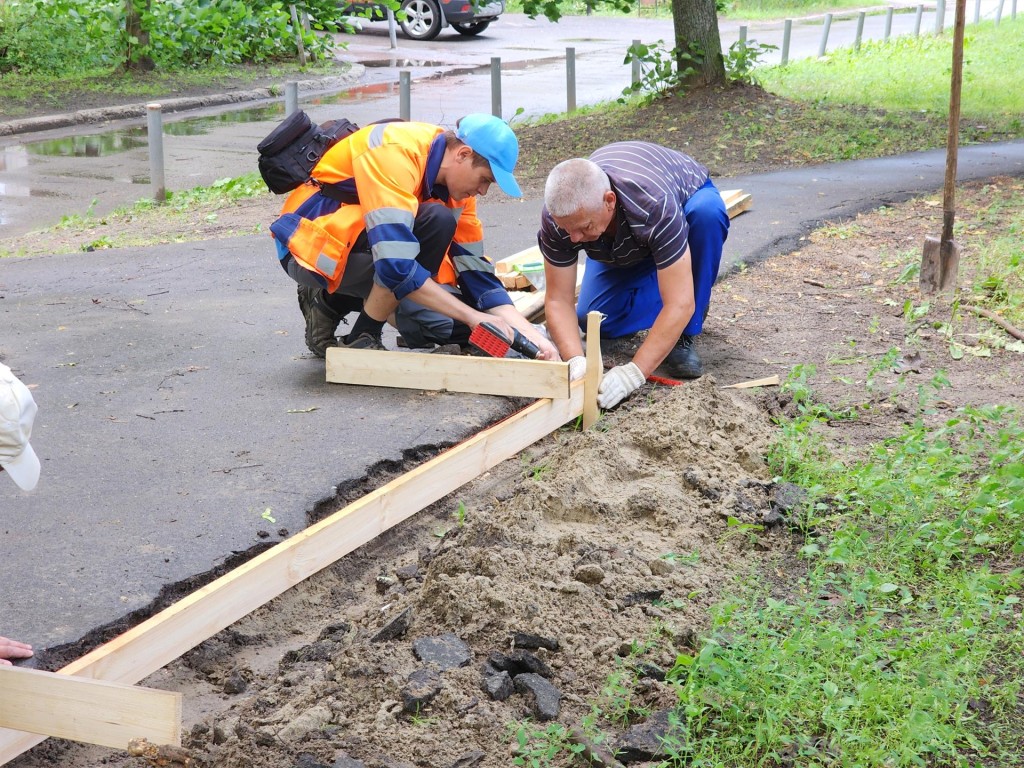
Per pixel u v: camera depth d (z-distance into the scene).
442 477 3.68
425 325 4.87
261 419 4.41
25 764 2.56
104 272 7.11
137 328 5.73
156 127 9.88
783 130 12.33
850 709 2.54
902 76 17.23
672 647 2.82
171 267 7.24
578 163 4.10
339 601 3.38
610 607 3.01
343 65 20.61
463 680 2.70
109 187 10.98
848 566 3.21
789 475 3.87
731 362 5.19
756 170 10.75
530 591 3.03
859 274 6.73
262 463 4.01
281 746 2.48
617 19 32.97
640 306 5.05
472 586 3.03
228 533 3.51
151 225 9.02
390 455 4.08
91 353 5.29
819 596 3.10
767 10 36.38
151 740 2.31
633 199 4.27
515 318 4.71
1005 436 3.76
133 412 4.50
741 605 3.01
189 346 5.41
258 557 3.00
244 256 7.54
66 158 12.64
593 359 4.37
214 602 2.83
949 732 2.43
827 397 4.69
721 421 4.23
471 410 4.48
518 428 4.04
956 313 5.68
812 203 8.88
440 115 15.31
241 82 18.50
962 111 13.84
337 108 16.09
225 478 3.89
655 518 3.54
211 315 5.98
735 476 3.86
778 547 3.41
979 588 2.98
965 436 4.18
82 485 3.82
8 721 2.40
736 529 3.46
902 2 40.78
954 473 3.75
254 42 20.69
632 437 4.08
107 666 2.54
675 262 4.34
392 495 3.45
